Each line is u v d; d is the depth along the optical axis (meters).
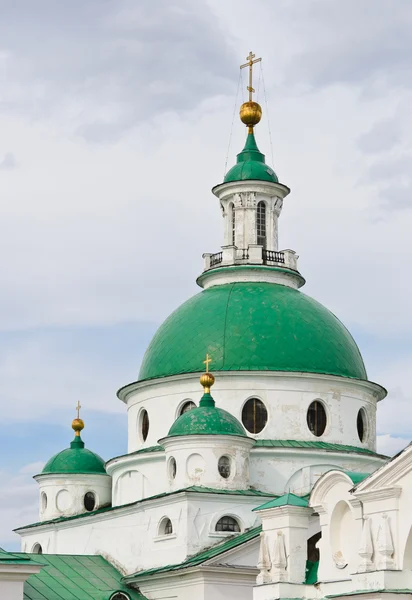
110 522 95.81
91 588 90.69
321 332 96.81
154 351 98.69
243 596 85.25
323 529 72.88
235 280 100.19
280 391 93.88
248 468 90.50
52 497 103.38
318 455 92.50
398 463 66.50
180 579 86.44
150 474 94.94
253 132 104.94
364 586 67.06
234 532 88.62
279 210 103.12
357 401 96.69
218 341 95.12
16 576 80.25
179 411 95.12
